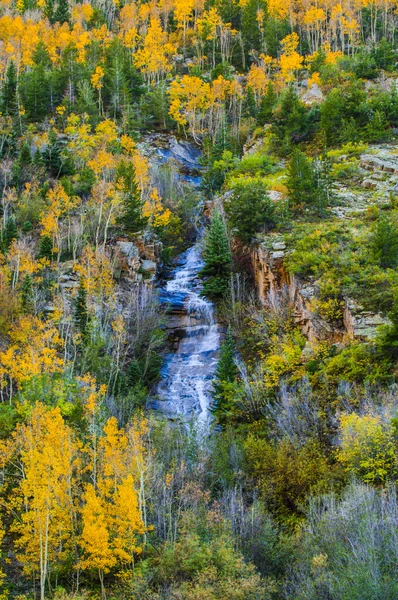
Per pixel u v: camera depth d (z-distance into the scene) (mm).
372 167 56688
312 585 19484
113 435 26266
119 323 39000
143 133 79000
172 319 47625
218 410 34594
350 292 36969
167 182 64188
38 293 44031
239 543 23266
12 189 58156
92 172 60969
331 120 65062
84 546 23469
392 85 73375
